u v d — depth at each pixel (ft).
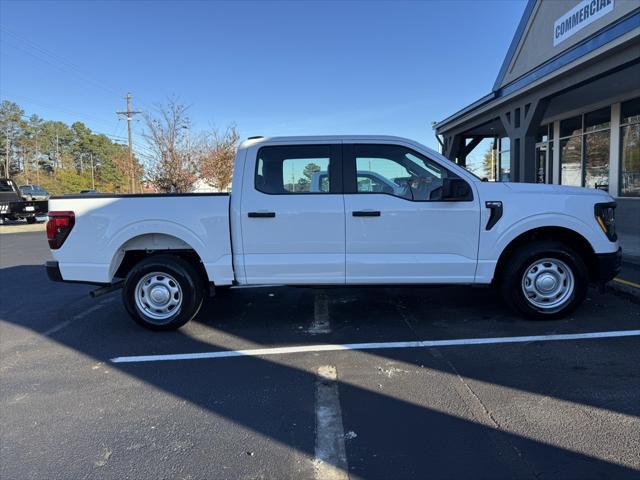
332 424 10.75
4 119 288.92
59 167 303.07
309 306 20.43
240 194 16.79
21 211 78.54
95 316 20.24
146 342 16.63
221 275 16.92
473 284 16.83
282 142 16.96
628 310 18.21
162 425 10.96
